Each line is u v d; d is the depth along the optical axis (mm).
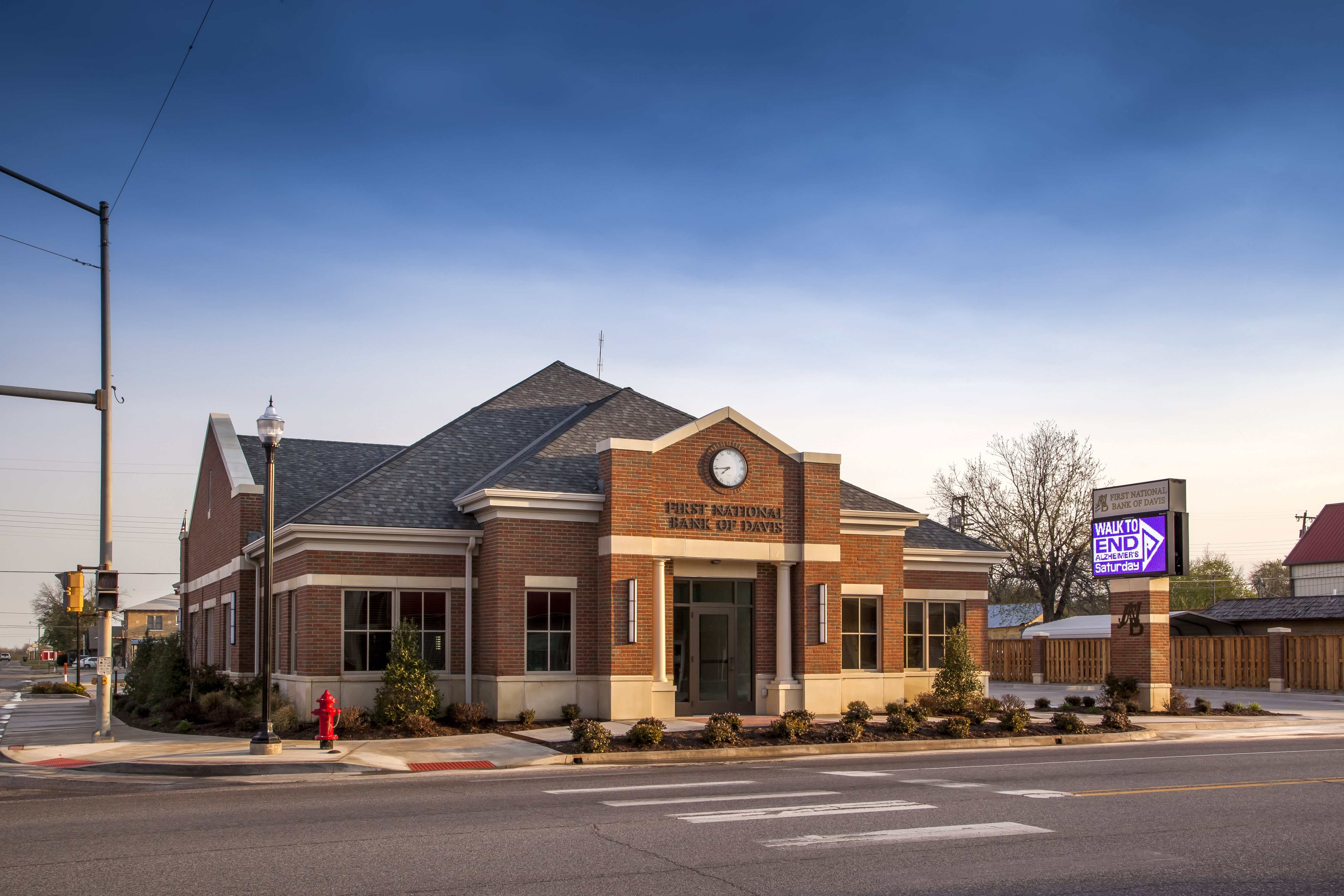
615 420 27703
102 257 22328
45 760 18953
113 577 22156
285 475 30797
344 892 8430
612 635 23188
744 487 24828
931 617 29078
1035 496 60625
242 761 17297
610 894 8367
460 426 28922
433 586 23938
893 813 12055
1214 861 9633
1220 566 93438
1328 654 38656
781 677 24812
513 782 15258
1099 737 22297
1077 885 8719
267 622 18703
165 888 8531
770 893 8414
